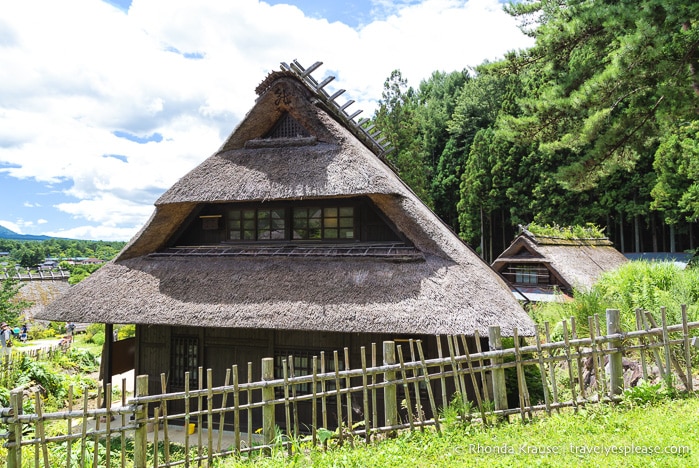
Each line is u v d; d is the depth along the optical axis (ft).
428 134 152.46
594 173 39.01
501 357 18.21
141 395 15.99
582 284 50.06
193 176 32.58
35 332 86.48
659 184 74.59
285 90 33.22
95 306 28.53
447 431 16.76
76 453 20.65
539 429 16.31
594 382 23.27
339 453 16.02
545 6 46.34
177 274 29.96
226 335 30.04
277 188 29.81
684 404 16.78
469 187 114.52
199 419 16.58
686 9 28.32
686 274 32.17
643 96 35.53
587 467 12.89
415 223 28.35
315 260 28.63
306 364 28.50
